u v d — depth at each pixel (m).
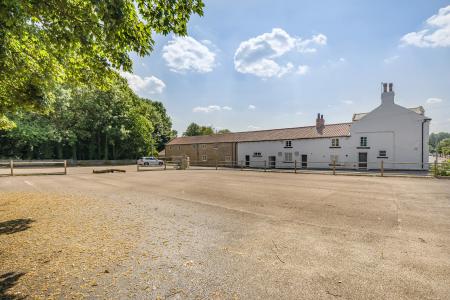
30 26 4.91
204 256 4.15
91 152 43.41
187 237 5.07
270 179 16.53
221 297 2.97
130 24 4.33
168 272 3.60
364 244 4.64
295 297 2.96
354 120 31.09
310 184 13.63
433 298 2.92
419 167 26.33
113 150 45.78
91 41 4.68
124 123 43.28
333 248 4.46
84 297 2.98
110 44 4.70
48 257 4.07
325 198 9.34
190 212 7.21
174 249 4.45
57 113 36.25
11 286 3.20
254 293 3.05
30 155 37.66
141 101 55.50
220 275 3.50
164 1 4.37
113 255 4.18
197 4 4.45
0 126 9.41
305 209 7.55
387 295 2.99
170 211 7.33
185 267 3.75
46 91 6.98
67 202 8.55
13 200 8.86
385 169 27.31
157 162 37.09
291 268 3.70
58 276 3.47
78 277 3.45
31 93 6.42
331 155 31.14
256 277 3.44
